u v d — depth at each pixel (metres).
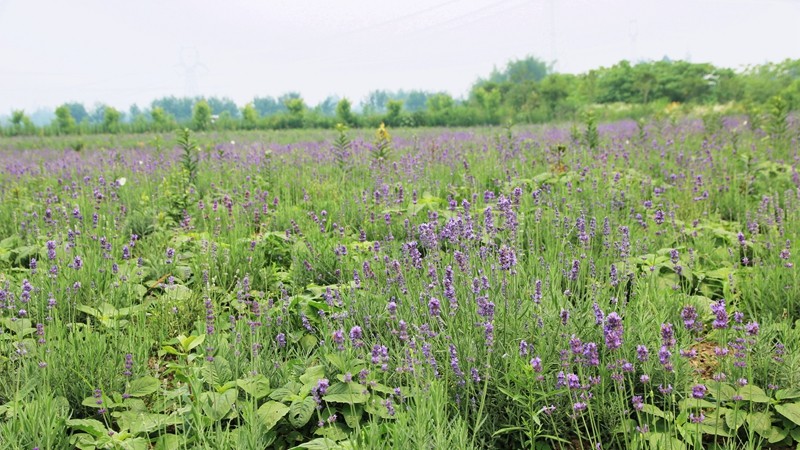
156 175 11.04
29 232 6.54
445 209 7.52
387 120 49.38
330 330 3.98
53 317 4.49
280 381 3.61
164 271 5.58
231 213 7.39
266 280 5.37
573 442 3.22
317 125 50.91
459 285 4.09
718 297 5.05
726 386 3.33
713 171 9.40
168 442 3.03
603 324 3.19
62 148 24.66
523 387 3.19
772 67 56.41
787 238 5.84
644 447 2.97
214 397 3.17
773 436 3.05
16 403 3.04
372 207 7.58
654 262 5.18
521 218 5.69
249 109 53.12
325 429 3.18
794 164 9.60
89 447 3.00
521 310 3.94
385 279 4.80
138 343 4.13
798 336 3.87
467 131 27.53
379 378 3.54
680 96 64.06
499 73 86.19
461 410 3.34
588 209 7.01
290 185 9.54
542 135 18.77
